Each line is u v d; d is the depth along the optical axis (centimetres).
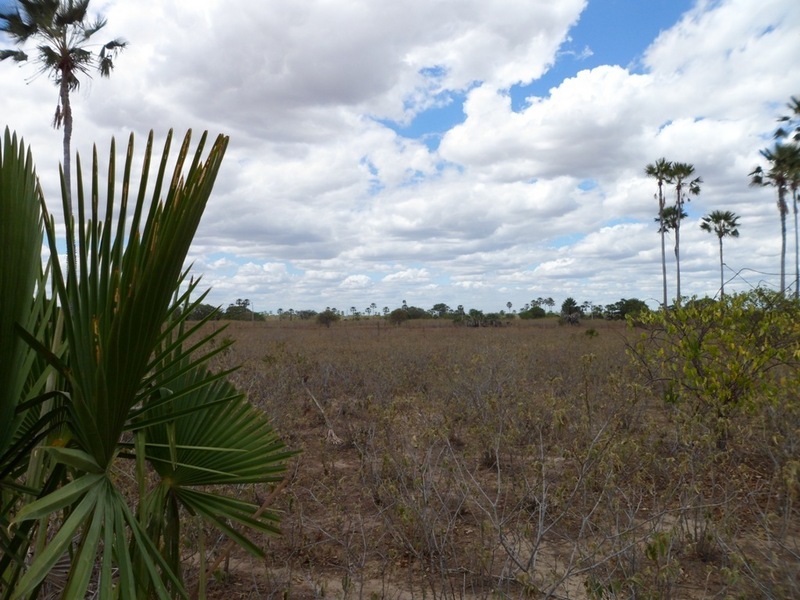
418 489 433
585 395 630
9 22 1573
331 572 409
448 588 371
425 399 837
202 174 194
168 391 249
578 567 343
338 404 855
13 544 217
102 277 193
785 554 342
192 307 237
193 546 407
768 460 542
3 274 184
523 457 554
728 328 673
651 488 434
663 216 3516
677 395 679
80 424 190
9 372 193
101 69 1717
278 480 267
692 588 350
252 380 725
